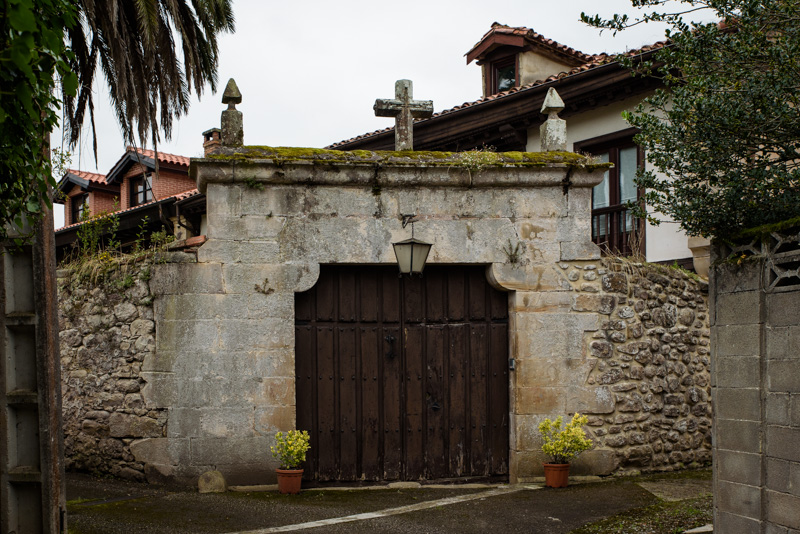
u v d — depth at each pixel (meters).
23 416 4.55
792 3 5.02
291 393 7.80
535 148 12.91
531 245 8.25
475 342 8.27
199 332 7.73
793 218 4.52
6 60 2.79
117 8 8.25
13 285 4.56
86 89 8.73
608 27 5.73
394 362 8.13
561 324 8.22
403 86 8.69
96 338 8.27
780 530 4.48
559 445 7.73
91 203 19.72
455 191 8.20
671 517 6.28
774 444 4.56
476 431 8.20
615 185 12.01
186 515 6.49
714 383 5.08
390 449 8.04
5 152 3.21
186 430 7.66
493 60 15.67
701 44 5.41
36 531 4.50
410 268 7.52
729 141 5.15
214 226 7.82
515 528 6.18
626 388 8.34
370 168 7.95
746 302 4.81
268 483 7.71
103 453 8.09
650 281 8.75
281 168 7.82
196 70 9.28
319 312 8.06
